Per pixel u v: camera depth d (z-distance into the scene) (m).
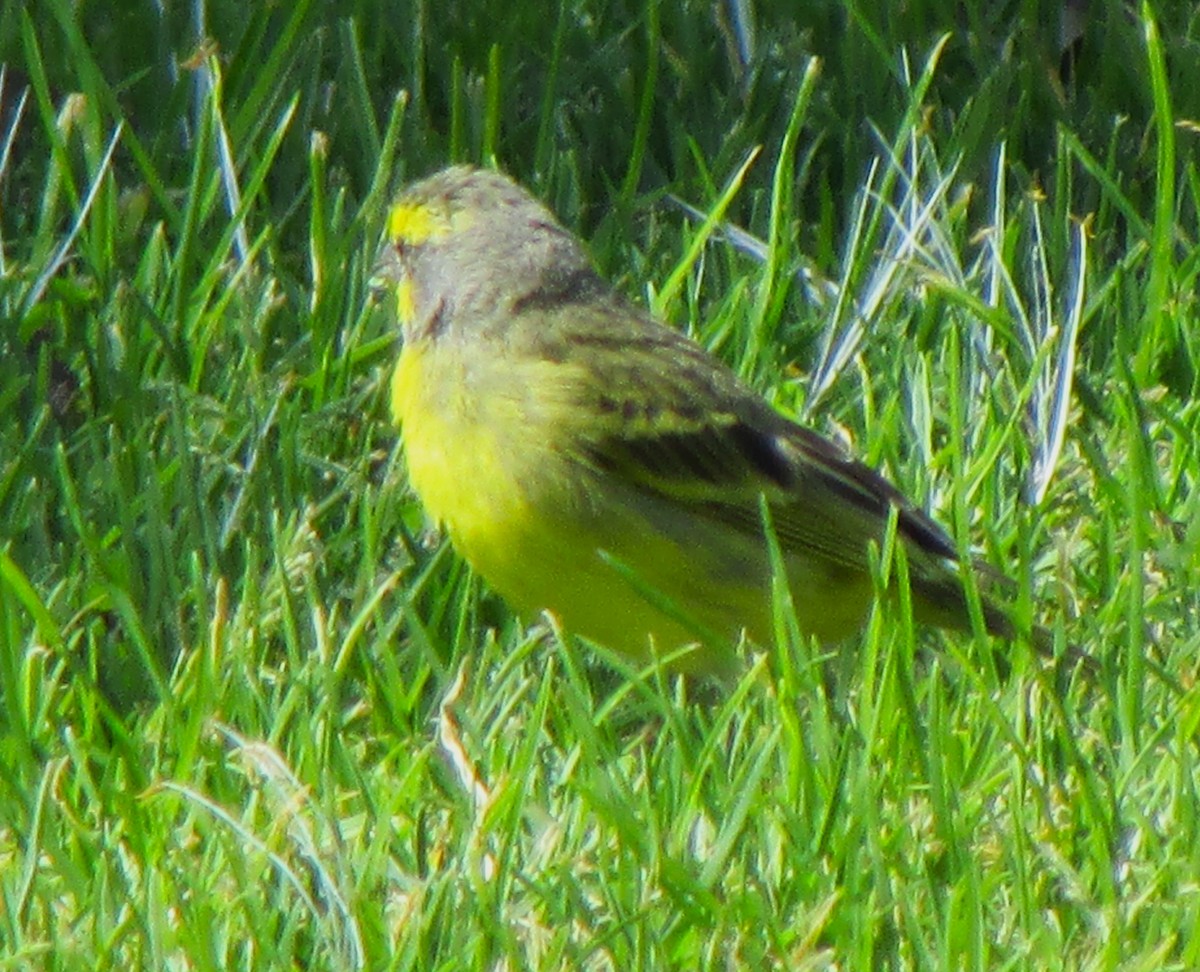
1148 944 7.97
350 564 10.40
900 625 9.13
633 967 7.77
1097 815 8.45
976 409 11.69
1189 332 12.15
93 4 13.91
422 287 10.27
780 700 8.74
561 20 13.37
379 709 9.36
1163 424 11.52
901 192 13.41
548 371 9.74
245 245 12.19
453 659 9.81
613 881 8.14
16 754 8.69
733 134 13.28
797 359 12.20
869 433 11.34
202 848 8.40
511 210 10.28
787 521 9.96
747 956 7.77
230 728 8.86
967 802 8.73
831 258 12.87
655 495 9.75
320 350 11.56
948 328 11.95
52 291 11.59
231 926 7.89
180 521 10.28
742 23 13.98
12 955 7.60
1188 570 10.41
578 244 10.39
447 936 7.77
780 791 8.55
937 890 8.35
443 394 9.84
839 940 8.09
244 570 10.19
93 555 9.65
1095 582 10.46
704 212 13.03
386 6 14.09
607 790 8.28
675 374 9.95
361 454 10.95
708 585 9.86
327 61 13.98
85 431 10.87
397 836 8.42
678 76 13.93
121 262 12.22
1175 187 13.59
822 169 13.64
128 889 8.07
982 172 13.50
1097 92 14.10
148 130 13.51
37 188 12.95
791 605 9.25
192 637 9.92
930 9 14.42
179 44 13.66
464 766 8.59
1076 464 11.27
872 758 8.68
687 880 7.92
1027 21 14.34
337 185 13.08
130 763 8.73
